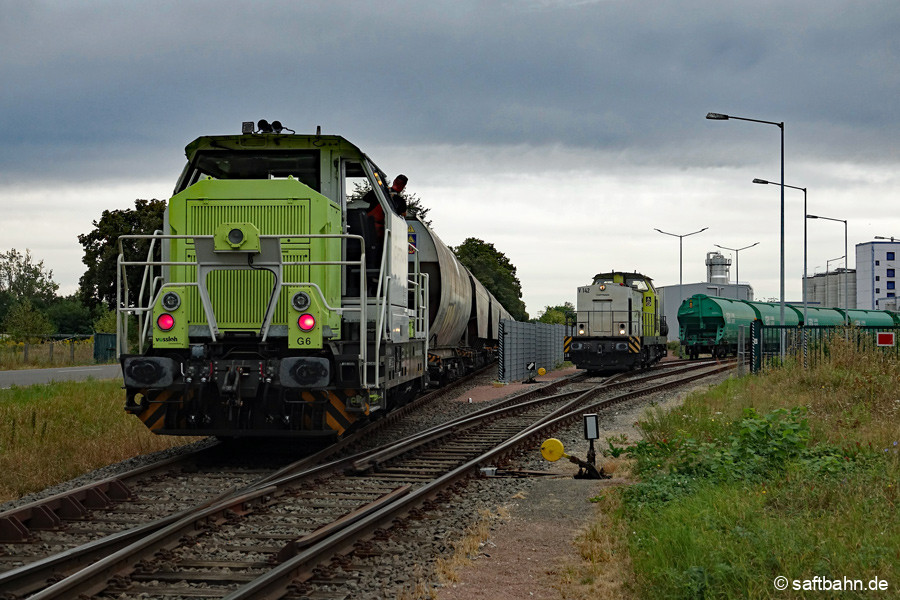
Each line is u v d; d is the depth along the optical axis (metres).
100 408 15.69
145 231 42.16
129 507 8.42
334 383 10.31
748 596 5.24
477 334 28.27
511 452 12.16
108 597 5.67
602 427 15.77
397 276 12.09
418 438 12.41
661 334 37.97
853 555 5.80
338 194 11.60
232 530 7.44
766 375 21.44
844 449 10.10
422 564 6.46
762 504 7.64
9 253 80.56
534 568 6.47
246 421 10.73
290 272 10.57
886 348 20.33
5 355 36.44
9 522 7.14
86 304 46.78
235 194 10.68
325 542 6.43
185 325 10.18
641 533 6.92
